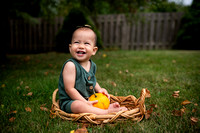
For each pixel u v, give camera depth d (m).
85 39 2.01
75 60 2.05
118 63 5.04
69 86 1.96
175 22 9.15
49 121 1.78
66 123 1.68
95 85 2.32
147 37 9.34
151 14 9.02
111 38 9.32
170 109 2.05
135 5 5.07
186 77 3.43
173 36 9.24
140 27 9.16
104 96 2.10
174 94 2.51
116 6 5.71
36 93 2.65
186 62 5.05
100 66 4.63
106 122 1.65
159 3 4.36
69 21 6.86
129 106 2.25
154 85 3.01
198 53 7.01
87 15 6.46
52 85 2.99
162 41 9.30
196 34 8.47
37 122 1.75
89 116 1.67
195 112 1.93
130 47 9.38
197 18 8.41
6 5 5.59
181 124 1.67
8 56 7.33
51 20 7.36
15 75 3.82
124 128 1.59
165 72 3.88
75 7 6.49
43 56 6.88
